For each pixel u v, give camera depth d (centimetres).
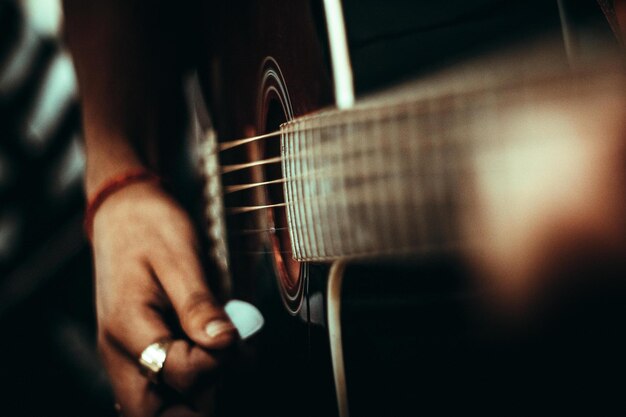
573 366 35
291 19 43
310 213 40
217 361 41
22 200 87
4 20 84
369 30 41
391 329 38
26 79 87
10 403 78
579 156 34
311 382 42
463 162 35
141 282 44
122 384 45
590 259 34
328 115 38
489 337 36
